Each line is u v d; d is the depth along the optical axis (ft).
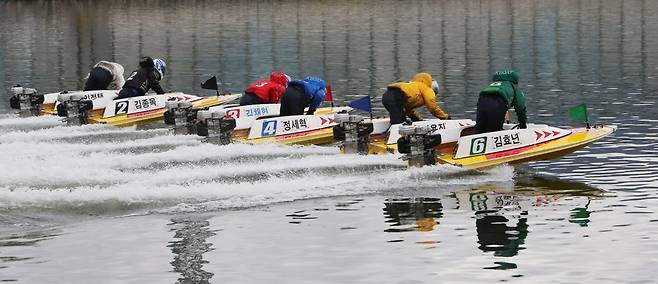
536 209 72.59
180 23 320.91
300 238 64.64
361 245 62.69
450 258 59.41
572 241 62.90
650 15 330.13
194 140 107.45
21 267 58.49
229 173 86.48
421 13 356.79
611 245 61.72
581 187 80.69
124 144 105.70
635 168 88.74
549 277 55.42
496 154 87.45
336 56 215.51
